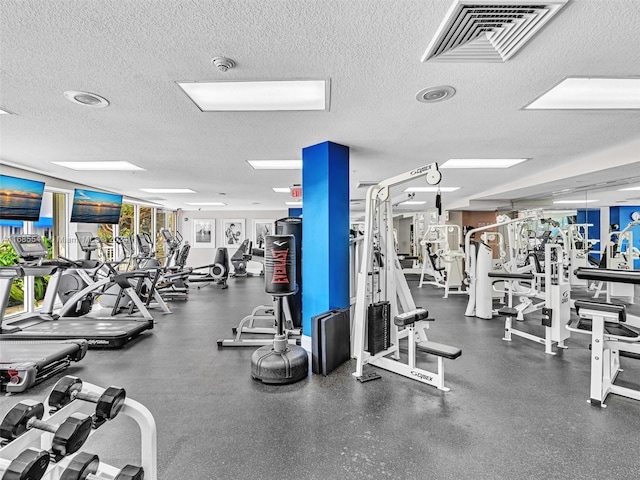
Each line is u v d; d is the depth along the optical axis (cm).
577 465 188
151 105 262
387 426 228
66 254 624
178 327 496
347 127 314
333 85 227
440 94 242
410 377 305
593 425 228
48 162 461
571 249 602
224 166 486
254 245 1223
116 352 384
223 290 860
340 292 368
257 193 787
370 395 274
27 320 451
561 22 158
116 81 221
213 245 1221
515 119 293
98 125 309
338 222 368
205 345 410
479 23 160
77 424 112
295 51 185
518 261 673
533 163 464
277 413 246
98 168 501
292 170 514
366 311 331
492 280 543
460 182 625
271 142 362
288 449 204
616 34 168
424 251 923
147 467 138
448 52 186
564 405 255
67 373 323
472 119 293
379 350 326
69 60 194
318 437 216
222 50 184
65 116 286
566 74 212
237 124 306
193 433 221
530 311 510
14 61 195
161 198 883
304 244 382
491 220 973
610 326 305
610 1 143
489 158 436
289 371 295
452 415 241
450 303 672
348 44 179
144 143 367
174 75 213
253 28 164
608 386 271
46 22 158
